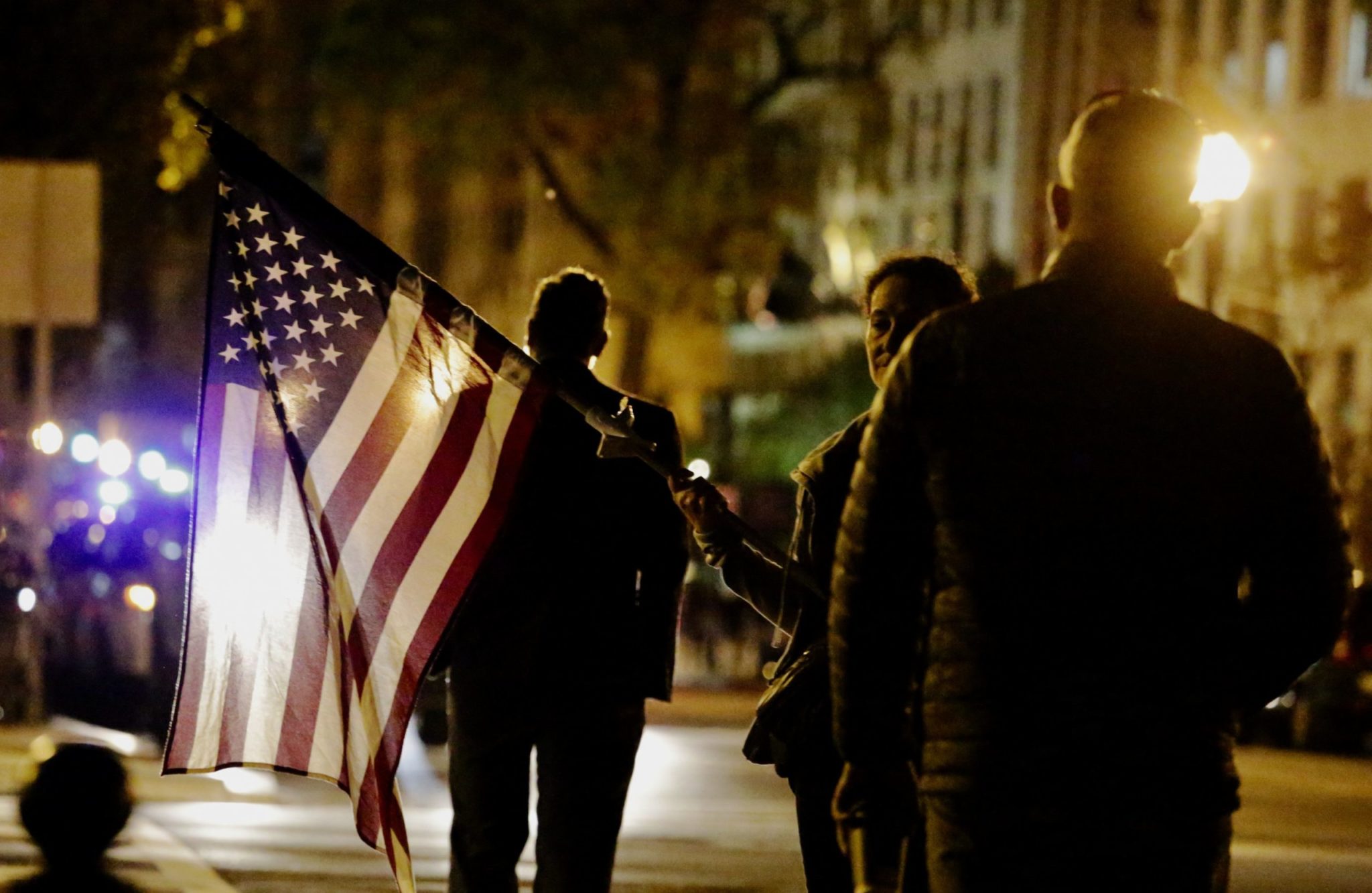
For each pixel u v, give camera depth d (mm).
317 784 39719
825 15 122500
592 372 18062
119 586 60750
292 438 15398
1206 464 10039
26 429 62000
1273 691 10328
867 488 10430
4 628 54875
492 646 17234
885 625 10406
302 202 15391
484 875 17547
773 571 15227
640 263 116250
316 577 15398
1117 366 10086
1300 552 10227
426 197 155750
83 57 67875
